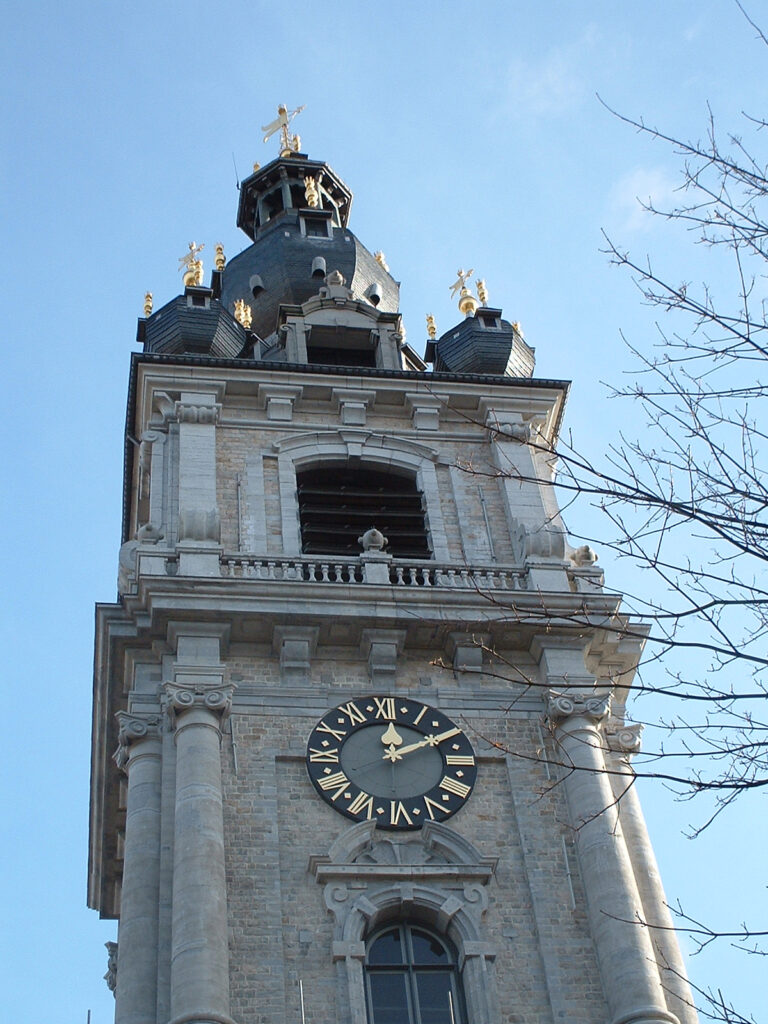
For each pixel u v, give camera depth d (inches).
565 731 1403.8
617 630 757.9
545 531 1582.2
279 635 1430.9
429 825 1326.3
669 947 1304.1
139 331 1893.5
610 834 1317.7
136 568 1492.4
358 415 1729.8
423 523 1643.7
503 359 1868.8
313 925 1246.3
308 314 1926.7
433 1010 1224.8
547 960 1246.3
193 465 1621.6
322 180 2390.5
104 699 1483.8
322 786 1343.5
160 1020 1165.7
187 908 1200.2
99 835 1502.2
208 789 1286.9
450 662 1465.3
